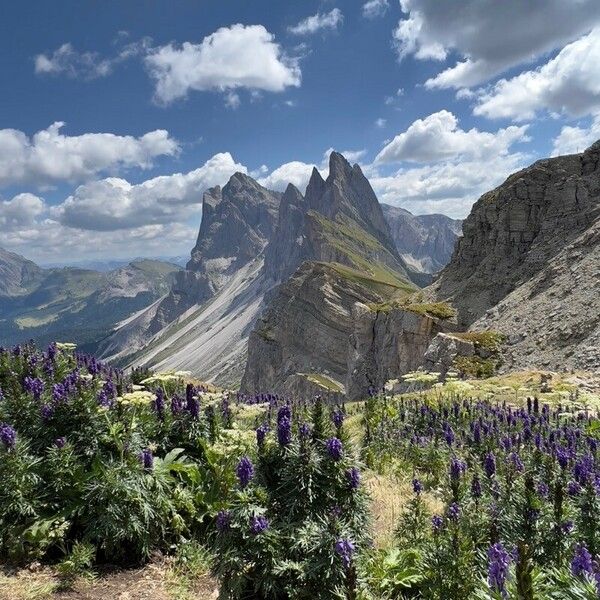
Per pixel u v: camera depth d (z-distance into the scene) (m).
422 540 9.49
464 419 22.16
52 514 9.65
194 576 9.47
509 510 8.95
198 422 12.59
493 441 16.67
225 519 7.84
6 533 9.30
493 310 88.50
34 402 11.55
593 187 97.69
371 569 8.20
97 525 9.45
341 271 191.12
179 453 11.88
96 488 9.59
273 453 8.66
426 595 7.81
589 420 22.53
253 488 8.12
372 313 117.44
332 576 7.08
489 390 37.69
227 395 19.75
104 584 8.90
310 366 169.00
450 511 8.47
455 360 74.44
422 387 48.31
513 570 6.54
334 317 169.38
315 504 7.90
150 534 10.00
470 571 7.42
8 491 9.38
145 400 12.37
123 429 11.01
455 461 10.39
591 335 63.75
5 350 18.73
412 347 96.88
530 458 12.66
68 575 8.87
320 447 8.35
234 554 7.64
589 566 6.08
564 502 9.10
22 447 9.89
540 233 100.44
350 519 7.86
